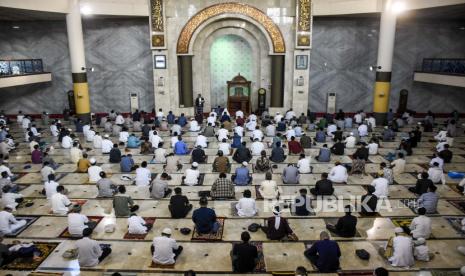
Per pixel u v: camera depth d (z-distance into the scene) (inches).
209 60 688.4
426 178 343.0
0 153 457.1
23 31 703.7
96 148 498.6
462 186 351.3
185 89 678.5
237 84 689.0
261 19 645.9
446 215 307.1
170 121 629.0
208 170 407.8
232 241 267.6
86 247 235.1
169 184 370.3
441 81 606.9
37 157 437.4
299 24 633.6
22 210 317.1
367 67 705.0
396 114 715.4
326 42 695.1
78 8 598.5
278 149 429.4
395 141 535.5
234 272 232.8
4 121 637.3
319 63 704.4
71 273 231.6
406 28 692.7
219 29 669.3
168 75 666.8
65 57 713.0
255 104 713.0
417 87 716.0
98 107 732.0
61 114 736.3
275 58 662.5
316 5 625.9
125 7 625.3
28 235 276.7
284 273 229.9
